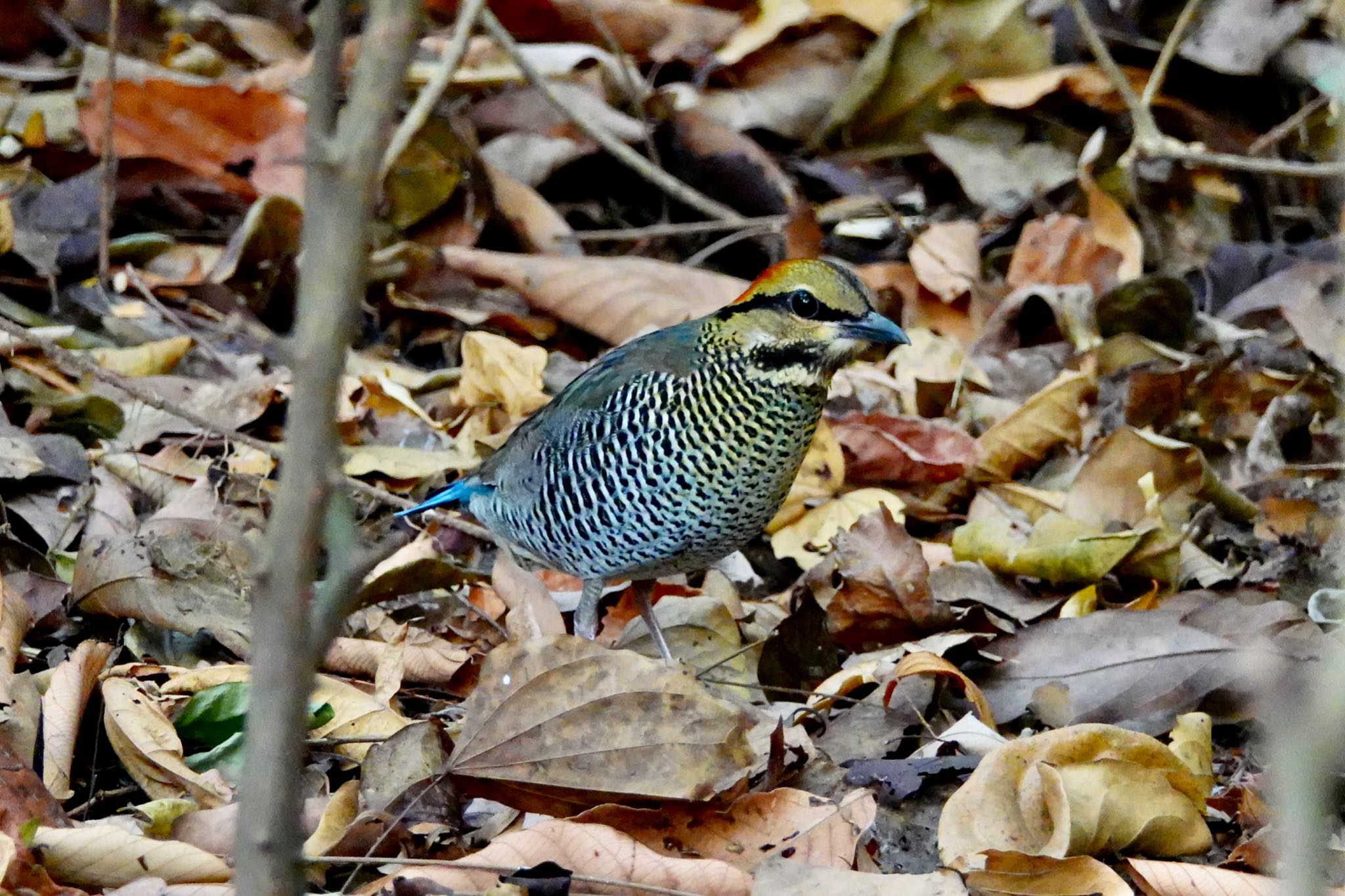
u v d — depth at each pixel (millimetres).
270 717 4250
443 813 7262
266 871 4305
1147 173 15281
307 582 4164
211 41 16797
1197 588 10406
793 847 7164
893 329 8984
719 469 9109
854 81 16219
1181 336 13695
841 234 15727
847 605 9531
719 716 7164
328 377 4039
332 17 3943
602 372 9438
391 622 9688
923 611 9469
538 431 9594
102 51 14398
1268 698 3684
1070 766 7527
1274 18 15508
